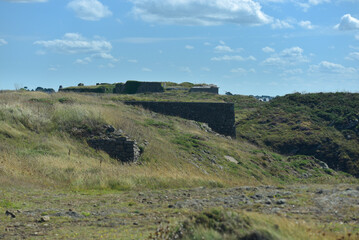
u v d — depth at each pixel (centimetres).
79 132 2178
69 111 2348
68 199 1233
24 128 2114
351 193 1171
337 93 6494
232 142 3312
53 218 980
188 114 3916
